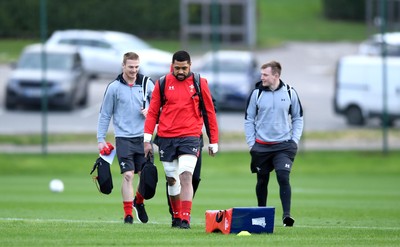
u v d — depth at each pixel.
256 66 133.25
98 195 69.31
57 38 118.69
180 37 105.94
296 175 94.12
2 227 38.84
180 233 36.88
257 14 195.38
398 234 39.09
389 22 126.94
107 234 36.16
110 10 103.25
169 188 40.44
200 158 40.91
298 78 162.00
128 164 42.28
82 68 120.56
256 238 35.12
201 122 40.09
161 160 39.91
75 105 119.06
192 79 39.62
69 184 80.81
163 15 105.00
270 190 74.56
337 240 35.47
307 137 106.06
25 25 100.50
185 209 39.44
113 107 42.75
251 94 43.97
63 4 100.69
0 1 100.31
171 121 39.50
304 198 67.94
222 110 121.75
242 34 127.50
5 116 115.00
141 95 42.62
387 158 99.25
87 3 101.94
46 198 66.12
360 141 105.38
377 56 118.31
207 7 106.25
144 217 43.81
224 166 95.19
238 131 105.19
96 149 100.56
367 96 112.75
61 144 101.81
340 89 114.62
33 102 117.81
